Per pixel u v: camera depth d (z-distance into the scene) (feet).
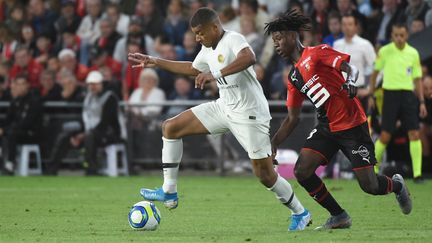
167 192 108.37
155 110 212.64
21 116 214.90
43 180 196.65
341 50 187.01
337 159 196.65
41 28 249.75
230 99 104.47
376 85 183.73
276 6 235.81
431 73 201.57
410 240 90.74
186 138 211.41
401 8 206.80
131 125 213.87
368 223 110.32
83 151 215.51
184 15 242.58
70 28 243.40
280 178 103.65
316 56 98.32
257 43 213.66
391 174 189.16
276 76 207.51
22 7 253.24
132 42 223.51
